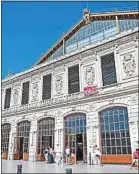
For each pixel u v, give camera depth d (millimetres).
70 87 31750
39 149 32062
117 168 20859
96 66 29578
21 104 37969
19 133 36062
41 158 30953
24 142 34531
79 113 29000
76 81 31281
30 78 38312
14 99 39844
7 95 42062
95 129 26594
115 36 28609
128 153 23562
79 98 29172
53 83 34062
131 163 22938
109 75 28172
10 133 37344
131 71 25969
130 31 27156
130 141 23562
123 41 27719
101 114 27031
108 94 26484
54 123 31375
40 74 36750
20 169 16562
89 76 29797
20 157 34500
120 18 36375
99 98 27234
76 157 27797
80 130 28344
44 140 31906
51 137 31125
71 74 32344
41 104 34125
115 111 25906
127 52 27016
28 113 35375
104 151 25531
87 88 29031
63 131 29812
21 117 36375
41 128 32969
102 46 29781
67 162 27094
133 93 24516
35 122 33688
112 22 36406
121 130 24797
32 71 38219
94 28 38094
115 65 27656
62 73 33469
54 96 33094
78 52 32156
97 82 28672
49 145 30969
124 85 26078
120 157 24016
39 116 33438
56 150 29391
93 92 28188
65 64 33500
